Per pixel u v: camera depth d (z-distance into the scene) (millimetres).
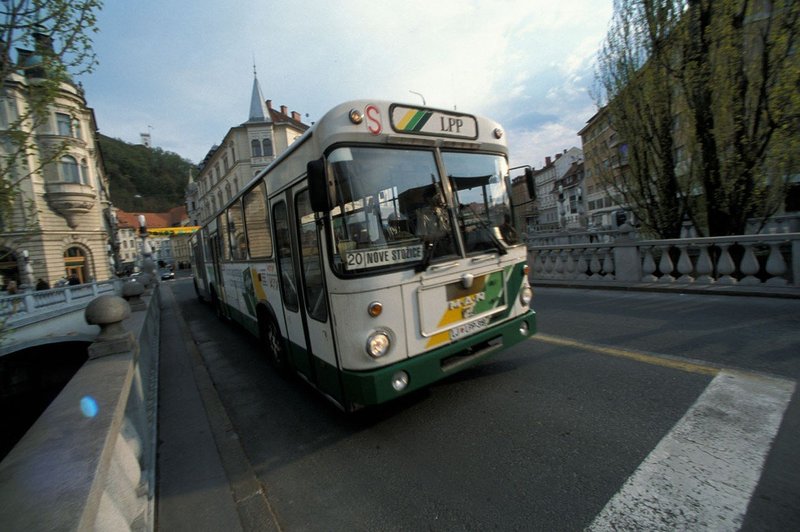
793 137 8742
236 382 5566
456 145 3941
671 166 10516
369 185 3336
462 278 3732
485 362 4965
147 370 5305
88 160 29109
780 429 2953
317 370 3891
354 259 3205
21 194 2898
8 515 1350
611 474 2674
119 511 2188
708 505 2312
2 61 2688
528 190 4723
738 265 8000
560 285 9992
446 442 3312
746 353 4391
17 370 18000
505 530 2312
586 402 3682
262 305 5762
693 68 9445
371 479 2973
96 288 18562
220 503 2848
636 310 6723
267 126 40969
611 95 11398
